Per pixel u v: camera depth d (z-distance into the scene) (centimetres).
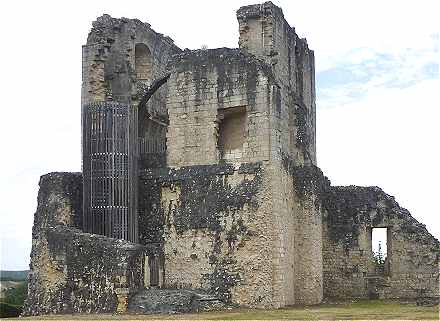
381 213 3350
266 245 2644
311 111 3419
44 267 2634
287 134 3000
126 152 2833
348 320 2050
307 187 2989
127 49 3195
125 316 2264
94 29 3125
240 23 2933
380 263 3691
